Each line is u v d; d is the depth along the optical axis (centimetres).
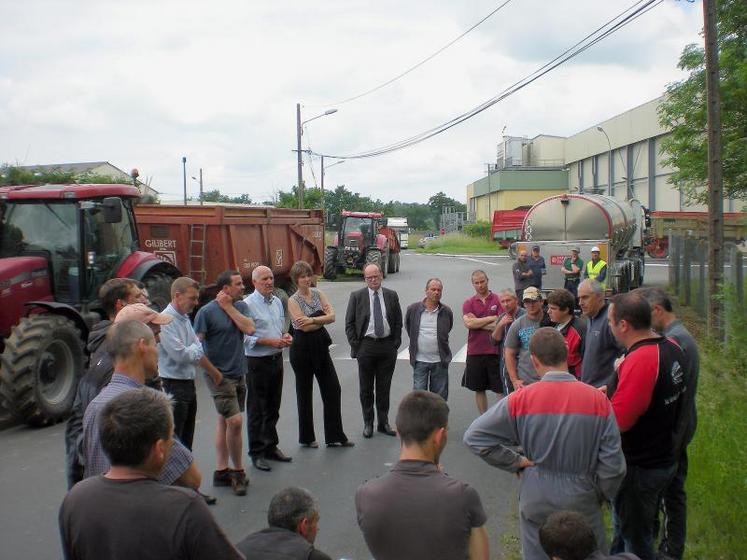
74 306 991
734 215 3275
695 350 461
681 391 414
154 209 1370
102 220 1034
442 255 5625
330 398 771
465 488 306
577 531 290
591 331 547
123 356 371
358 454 756
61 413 891
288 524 313
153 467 278
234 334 652
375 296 813
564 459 358
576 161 7112
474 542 307
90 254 1002
